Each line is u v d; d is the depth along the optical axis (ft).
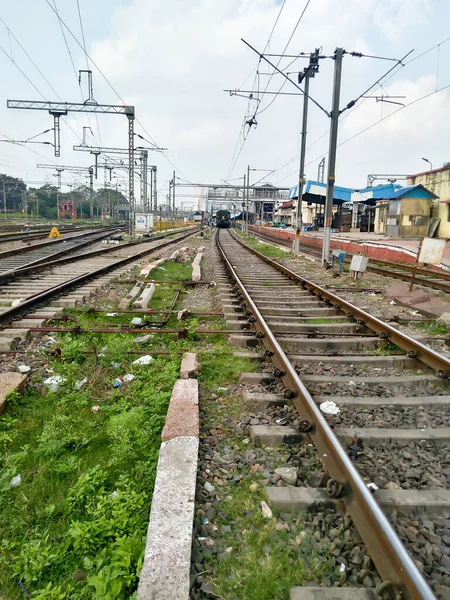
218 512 9.69
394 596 7.27
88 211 425.28
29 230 146.20
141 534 8.98
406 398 15.16
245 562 8.34
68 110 93.20
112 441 12.71
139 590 7.23
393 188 134.51
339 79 55.31
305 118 74.33
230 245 105.81
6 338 20.66
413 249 62.85
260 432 12.64
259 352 20.29
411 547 8.63
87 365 18.38
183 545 8.14
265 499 10.07
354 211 164.55
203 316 27.17
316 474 10.84
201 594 7.68
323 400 14.97
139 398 15.51
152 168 209.15
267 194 347.15
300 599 7.41
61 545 8.94
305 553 8.55
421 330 25.11
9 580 8.24
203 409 14.57
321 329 24.00
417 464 11.44
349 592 7.50
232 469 11.32
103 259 61.11
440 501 9.77
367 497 8.86
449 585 7.76
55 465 11.55
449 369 16.71
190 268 52.75
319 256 74.74
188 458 10.87
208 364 18.44
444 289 37.19
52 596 7.70
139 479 10.94
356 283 42.88
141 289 36.45
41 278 41.29
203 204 383.45
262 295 34.58
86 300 31.12
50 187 418.10
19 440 12.75
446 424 13.55
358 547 8.53
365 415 14.12
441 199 108.88
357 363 18.94
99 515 9.66
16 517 9.74
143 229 144.15
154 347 21.18
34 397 15.51
